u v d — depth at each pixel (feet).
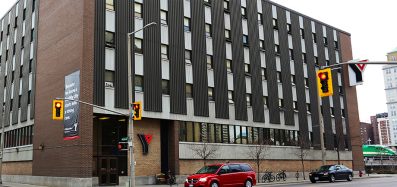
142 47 114.42
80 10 104.37
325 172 116.78
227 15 141.49
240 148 134.51
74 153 99.04
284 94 157.17
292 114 158.20
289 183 117.19
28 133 127.13
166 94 117.50
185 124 120.67
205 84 127.75
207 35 133.49
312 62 175.22
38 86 122.42
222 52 135.85
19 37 142.82
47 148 112.27
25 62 134.51
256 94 144.97
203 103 125.80
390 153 298.97
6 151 141.08
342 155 178.91
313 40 179.73
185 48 124.98
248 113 140.46
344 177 121.19
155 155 115.24
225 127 131.85
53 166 108.06
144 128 114.32
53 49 115.55
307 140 161.48
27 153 124.67
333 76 184.65
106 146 108.17
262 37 153.79
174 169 115.14
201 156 117.60
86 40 102.37
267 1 159.84
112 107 104.53
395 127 642.63
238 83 139.03
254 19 151.64
